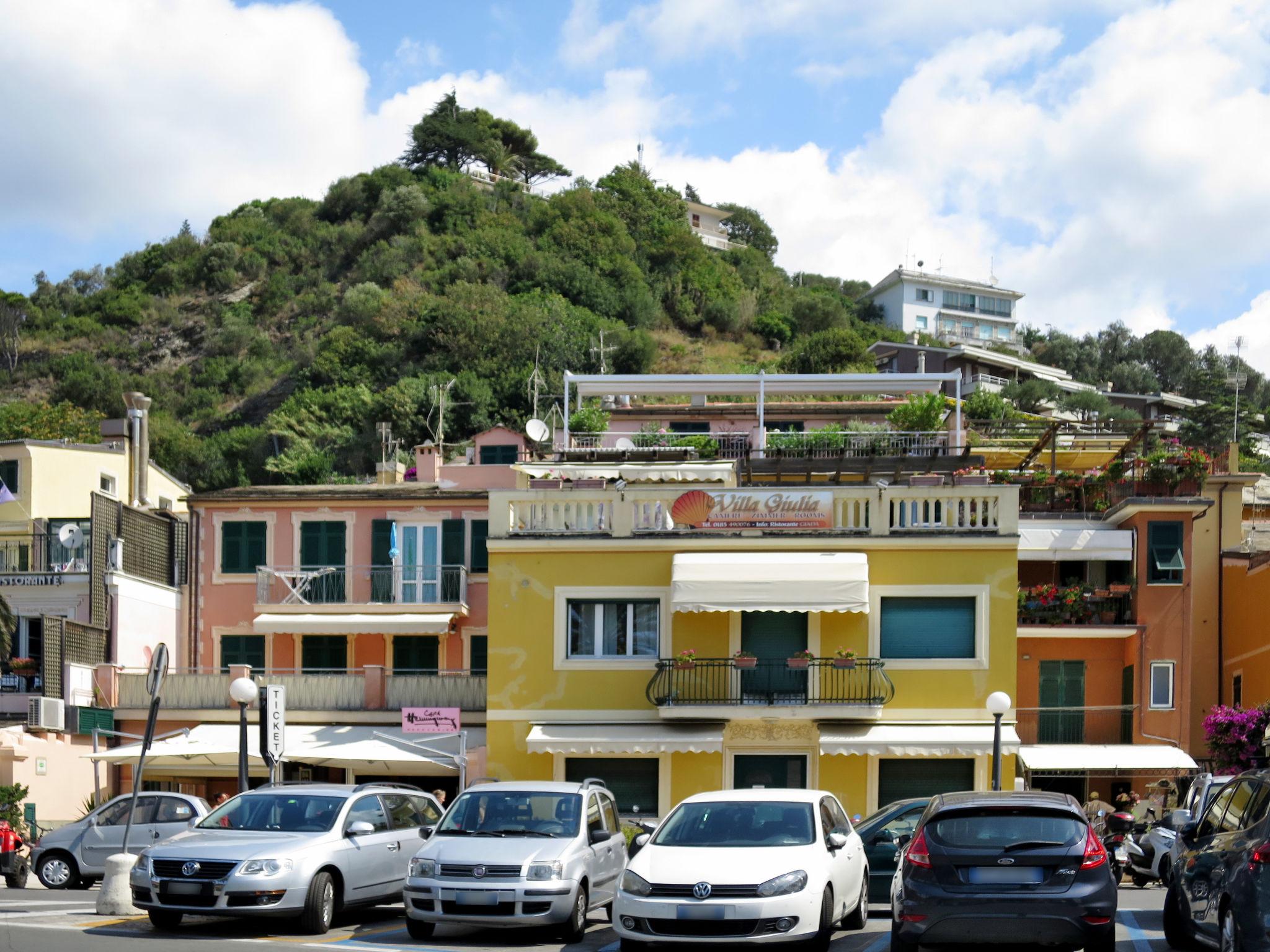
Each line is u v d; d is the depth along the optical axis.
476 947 16.27
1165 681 36.22
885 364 112.00
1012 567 31.00
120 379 121.62
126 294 136.50
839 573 30.22
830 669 30.80
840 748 29.61
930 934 13.59
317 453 90.19
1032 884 13.54
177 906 16.78
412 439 92.88
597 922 19.39
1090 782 35.88
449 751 33.38
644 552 31.67
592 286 125.06
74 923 17.61
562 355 103.06
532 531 32.00
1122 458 41.12
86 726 36.84
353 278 133.12
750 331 133.75
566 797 18.64
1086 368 141.75
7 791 31.91
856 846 17.59
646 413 52.22
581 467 41.84
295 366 116.31
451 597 42.09
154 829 24.12
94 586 39.28
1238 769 32.78
